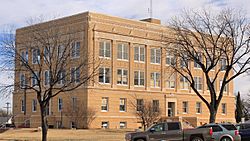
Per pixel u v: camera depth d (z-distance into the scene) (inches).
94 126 2805.1
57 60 2037.4
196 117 3142.2
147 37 3157.0
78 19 2839.6
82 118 2780.5
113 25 2962.6
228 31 2106.3
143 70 3137.3
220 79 3612.2
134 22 3093.0
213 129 1478.8
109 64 2925.7
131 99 3031.5
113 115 2920.8
